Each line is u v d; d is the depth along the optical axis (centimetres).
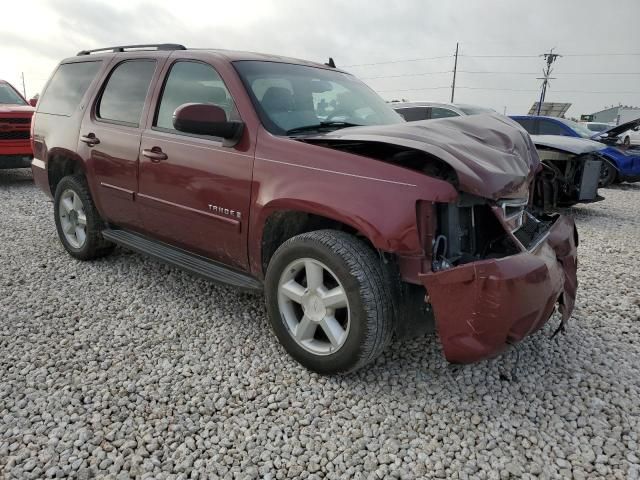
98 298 397
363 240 287
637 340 352
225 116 313
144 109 393
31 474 216
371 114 387
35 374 289
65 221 484
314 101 360
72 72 494
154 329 348
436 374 301
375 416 261
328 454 235
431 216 253
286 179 293
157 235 398
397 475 223
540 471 228
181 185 353
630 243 627
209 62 357
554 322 376
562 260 316
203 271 352
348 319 270
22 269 456
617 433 253
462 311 244
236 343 331
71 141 455
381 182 261
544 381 299
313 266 283
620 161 1098
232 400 273
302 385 287
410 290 272
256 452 235
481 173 256
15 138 866
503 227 268
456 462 232
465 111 961
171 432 246
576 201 745
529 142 343
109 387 279
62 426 246
